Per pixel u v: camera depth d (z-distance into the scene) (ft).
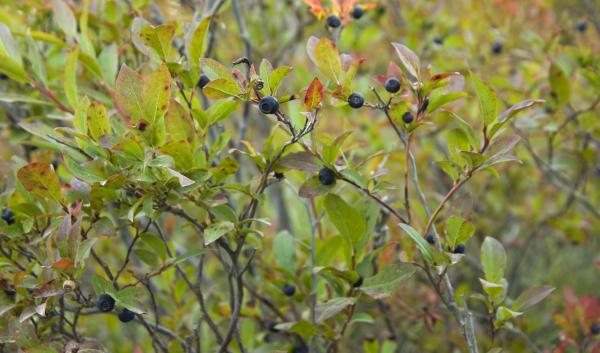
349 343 3.04
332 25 2.52
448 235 2.27
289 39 3.45
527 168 3.37
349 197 2.97
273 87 2.17
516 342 3.02
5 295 2.31
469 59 3.12
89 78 2.71
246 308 2.66
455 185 2.29
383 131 3.14
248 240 2.40
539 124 2.94
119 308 2.25
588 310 2.65
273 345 2.69
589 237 3.38
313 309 2.46
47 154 2.58
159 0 2.88
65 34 2.62
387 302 2.81
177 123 2.22
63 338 2.36
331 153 2.26
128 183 2.23
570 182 3.37
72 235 2.17
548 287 2.34
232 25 3.43
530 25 3.21
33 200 2.38
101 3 2.66
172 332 2.60
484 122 2.25
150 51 2.34
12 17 2.76
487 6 3.18
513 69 3.30
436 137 3.26
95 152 2.22
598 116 3.02
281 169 2.28
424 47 3.28
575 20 3.48
